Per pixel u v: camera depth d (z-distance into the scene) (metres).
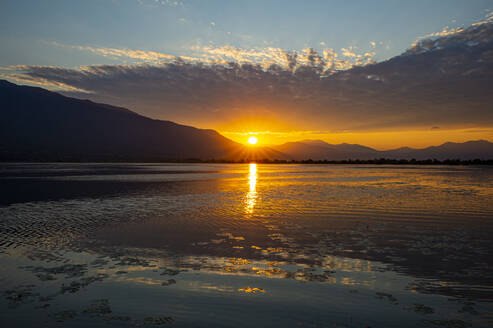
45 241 11.72
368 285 7.86
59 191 28.00
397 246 11.28
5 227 14.02
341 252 10.56
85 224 14.73
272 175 56.75
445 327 5.89
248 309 6.57
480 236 12.72
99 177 46.25
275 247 11.10
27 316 6.19
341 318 6.22
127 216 16.72
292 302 6.92
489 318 6.23
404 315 6.35
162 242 11.66
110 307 6.62
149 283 7.89
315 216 16.94
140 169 77.69
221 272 8.70
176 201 22.27
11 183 35.53
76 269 8.84
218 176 52.03
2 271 8.65
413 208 19.56
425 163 169.25
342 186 34.50
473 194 26.92
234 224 14.87
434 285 7.86
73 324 5.89
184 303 6.82
